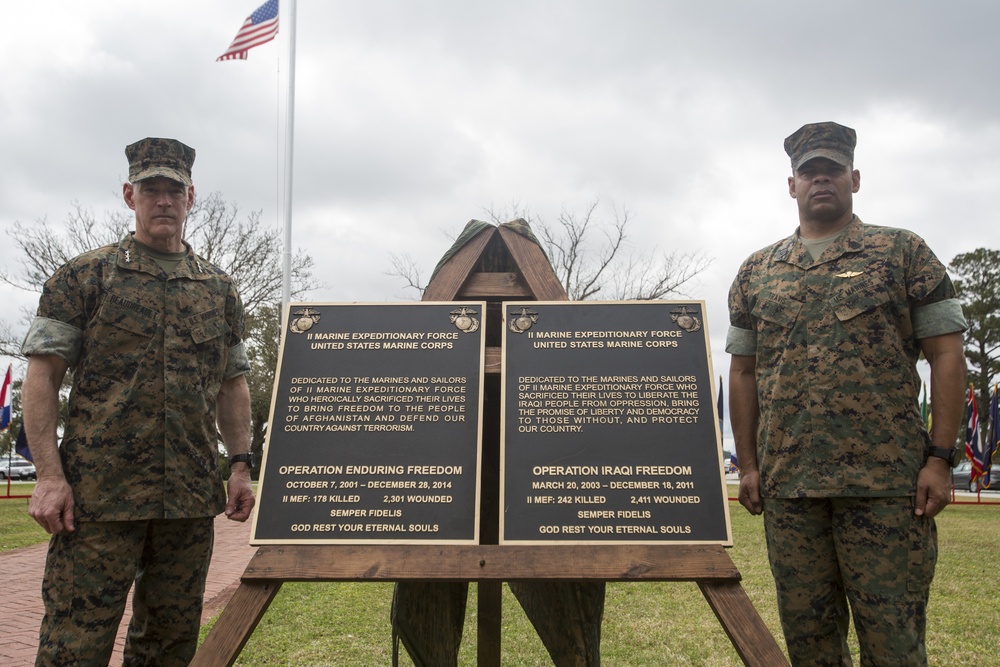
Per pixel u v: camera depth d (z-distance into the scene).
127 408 2.87
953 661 4.23
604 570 2.56
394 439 2.84
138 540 2.87
